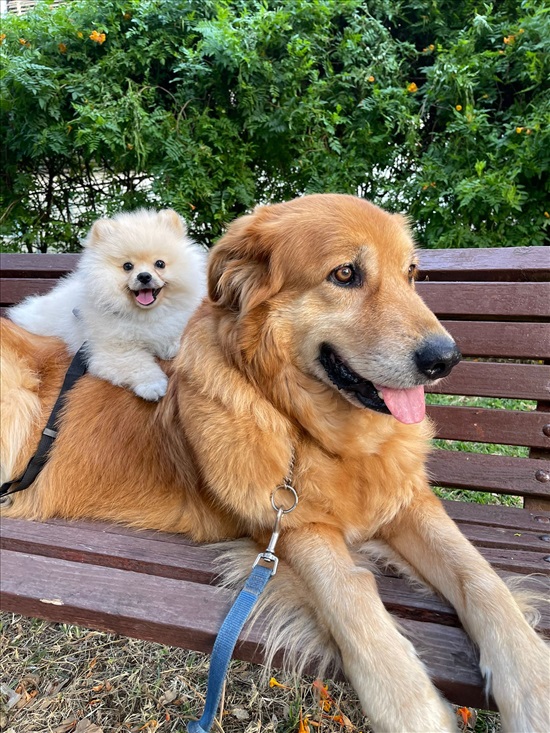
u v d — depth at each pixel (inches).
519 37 46.8
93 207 57.5
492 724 22.7
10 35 51.4
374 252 20.4
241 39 47.9
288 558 19.6
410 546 20.5
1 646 28.0
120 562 20.7
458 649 16.0
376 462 21.3
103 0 51.8
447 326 28.6
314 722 23.2
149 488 24.4
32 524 23.8
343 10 51.5
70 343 29.3
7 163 54.1
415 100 53.4
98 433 25.4
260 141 52.5
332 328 20.2
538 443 26.7
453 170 48.3
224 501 21.0
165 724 23.6
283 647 16.4
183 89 51.0
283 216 21.7
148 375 26.0
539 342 27.1
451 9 53.7
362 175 51.9
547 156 43.9
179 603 17.4
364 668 15.0
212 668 15.7
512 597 16.8
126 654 27.4
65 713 24.3
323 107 51.6
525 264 28.1
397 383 19.1
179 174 50.0
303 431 21.4
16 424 25.6
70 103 50.9
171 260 29.9
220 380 21.2
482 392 27.8
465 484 27.3
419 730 13.6
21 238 56.2
